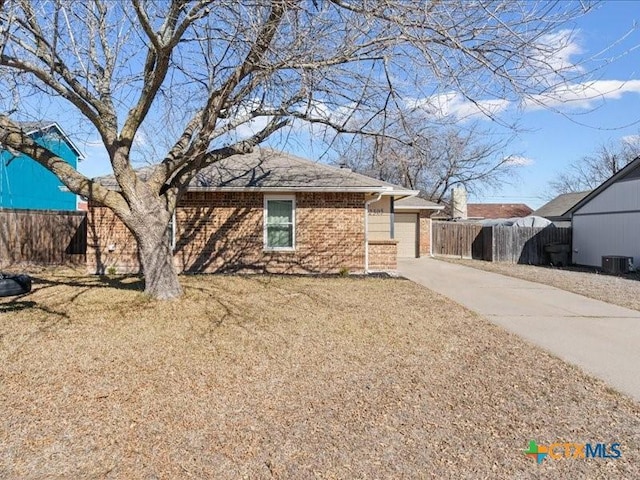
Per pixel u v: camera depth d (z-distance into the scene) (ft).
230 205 43.24
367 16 17.69
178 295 28.04
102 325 22.07
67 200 75.25
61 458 10.59
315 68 21.59
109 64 25.44
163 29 22.88
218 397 14.20
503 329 23.41
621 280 45.47
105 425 12.23
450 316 25.94
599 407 13.89
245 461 10.55
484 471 10.25
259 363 17.38
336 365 17.35
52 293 29.81
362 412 13.26
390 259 46.60
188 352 18.40
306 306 27.37
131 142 26.11
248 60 22.77
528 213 144.77
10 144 25.02
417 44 17.35
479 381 15.93
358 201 44.06
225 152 28.40
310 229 43.78
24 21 21.83
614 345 20.74
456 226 74.18
